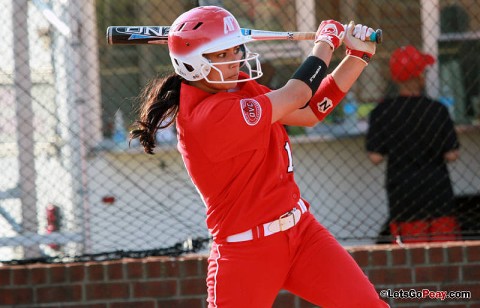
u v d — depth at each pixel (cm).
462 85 2519
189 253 1919
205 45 1162
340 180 2477
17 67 2045
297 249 1241
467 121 2527
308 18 2434
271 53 2386
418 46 2484
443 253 1831
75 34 2233
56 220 2239
